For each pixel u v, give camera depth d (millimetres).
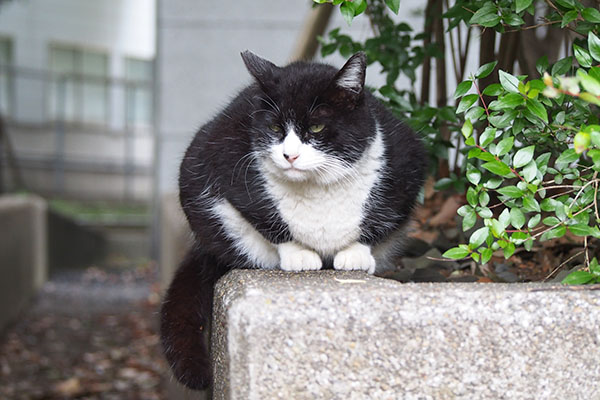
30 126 14336
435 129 2395
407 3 5574
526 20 2570
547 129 1668
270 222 1934
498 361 1359
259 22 6484
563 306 1369
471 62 5184
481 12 1719
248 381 1330
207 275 2078
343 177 1906
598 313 1368
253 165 1927
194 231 2119
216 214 2031
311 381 1340
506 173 1570
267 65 2020
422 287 1442
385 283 1531
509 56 2500
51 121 14617
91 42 15219
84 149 15000
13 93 14148
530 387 1367
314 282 1537
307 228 1939
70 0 14922
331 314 1341
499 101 1545
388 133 2066
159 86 6602
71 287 8625
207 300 2004
